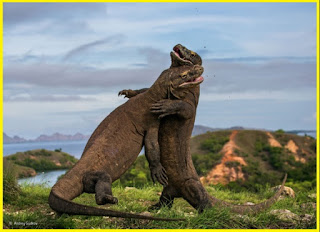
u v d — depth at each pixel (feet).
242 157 231.71
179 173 28.37
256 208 29.86
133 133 25.86
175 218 24.81
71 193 23.07
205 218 25.27
